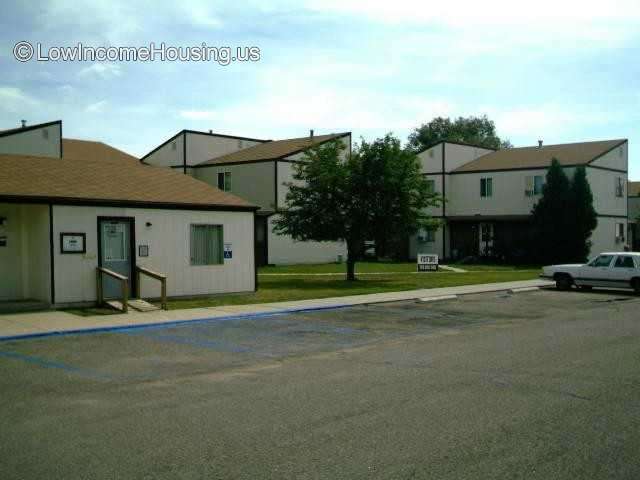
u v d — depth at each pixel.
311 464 5.82
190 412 7.59
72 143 44.66
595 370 9.79
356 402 7.98
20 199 16.17
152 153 46.03
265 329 14.41
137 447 6.32
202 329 14.36
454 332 14.03
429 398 8.14
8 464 5.86
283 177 39.72
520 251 42.69
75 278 17.30
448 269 36.56
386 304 19.31
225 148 46.56
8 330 13.59
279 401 8.08
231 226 20.84
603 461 5.88
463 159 47.56
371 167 26.30
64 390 8.75
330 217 26.36
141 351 11.71
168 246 19.25
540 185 42.09
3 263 17.59
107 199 17.77
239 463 5.86
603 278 23.41
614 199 44.16
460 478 5.48
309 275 30.94
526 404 7.81
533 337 13.22
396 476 5.52
